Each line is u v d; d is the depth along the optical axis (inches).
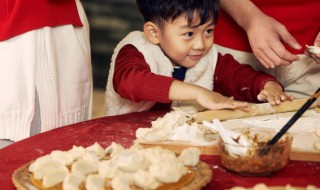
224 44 91.2
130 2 239.8
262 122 69.4
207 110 71.2
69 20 78.3
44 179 47.2
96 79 215.0
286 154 52.5
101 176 47.1
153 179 46.1
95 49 237.0
